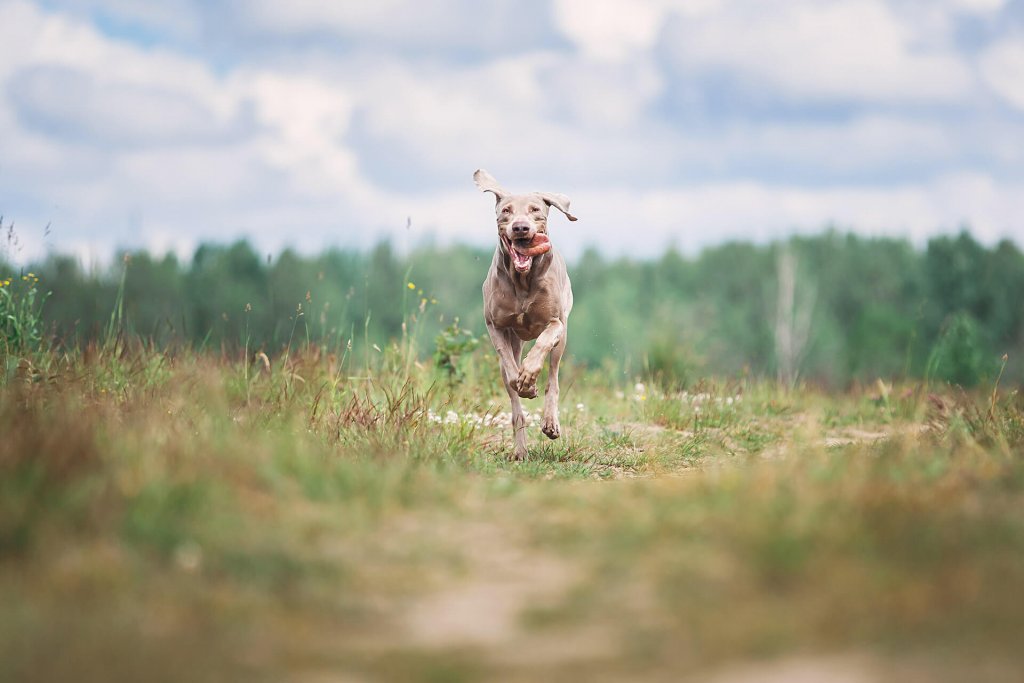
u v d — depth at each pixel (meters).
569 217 7.69
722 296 59.03
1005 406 7.67
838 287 57.91
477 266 58.84
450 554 4.23
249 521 4.35
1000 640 3.11
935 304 47.69
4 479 4.25
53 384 6.81
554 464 7.13
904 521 4.07
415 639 3.39
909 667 2.98
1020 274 46.88
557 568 4.07
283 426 6.18
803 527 3.97
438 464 6.20
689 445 8.09
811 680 2.94
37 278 8.66
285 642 3.33
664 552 4.06
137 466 4.62
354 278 52.62
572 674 3.09
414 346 9.92
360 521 4.59
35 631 3.27
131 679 2.99
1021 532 4.03
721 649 3.20
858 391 11.91
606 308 51.34
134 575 3.75
